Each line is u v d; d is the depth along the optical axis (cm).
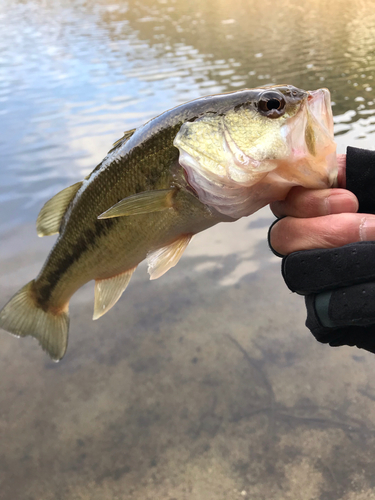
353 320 22
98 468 51
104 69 249
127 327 71
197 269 83
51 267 41
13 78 243
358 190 25
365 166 24
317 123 24
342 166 26
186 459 51
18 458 53
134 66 250
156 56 273
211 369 62
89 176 34
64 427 56
